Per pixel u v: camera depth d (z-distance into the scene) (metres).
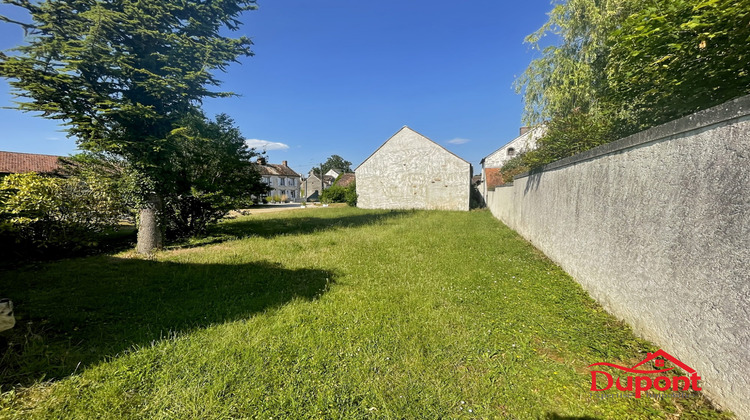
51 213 6.20
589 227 3.69
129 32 6.14
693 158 1.97
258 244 7.65
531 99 8.20
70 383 2.03
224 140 8.77
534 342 2.54
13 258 5.99
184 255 6.41
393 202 20.34
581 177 3.98
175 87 6.60
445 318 3.02
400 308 3.31
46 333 2.73
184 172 7.98
